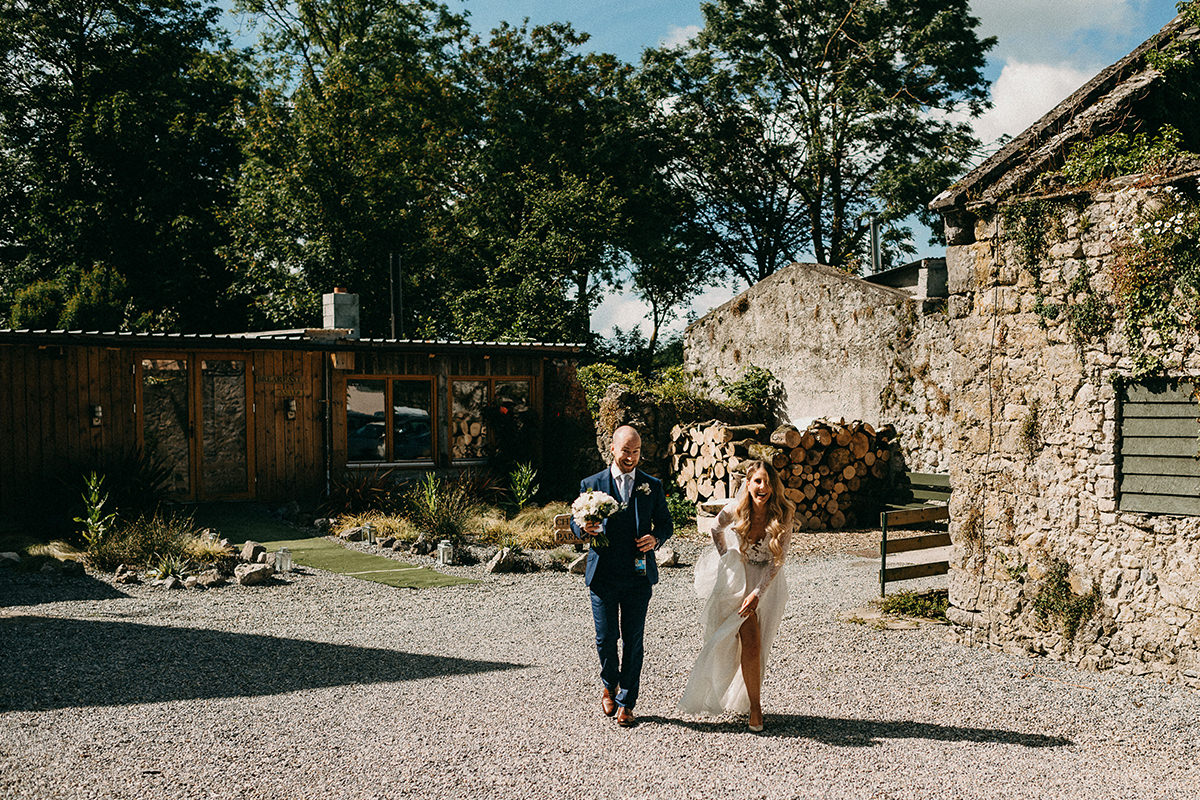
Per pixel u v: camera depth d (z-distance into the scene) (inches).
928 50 1117.1
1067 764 184.7
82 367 507.8
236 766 178.7
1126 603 249.0
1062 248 263.9
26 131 1117.7
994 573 279.6
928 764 183.3
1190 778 178.4
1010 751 191.5
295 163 1130.0
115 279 1042.7
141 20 1152.2
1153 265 241.8
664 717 212.8
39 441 492.1
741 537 209.0
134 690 229.5
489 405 663.1
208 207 1198.9
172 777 172.9
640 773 177.3
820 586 379.9
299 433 584.4
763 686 238.1
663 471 645.3
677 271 1378.0
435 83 1258.6
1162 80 292.4
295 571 410.3
